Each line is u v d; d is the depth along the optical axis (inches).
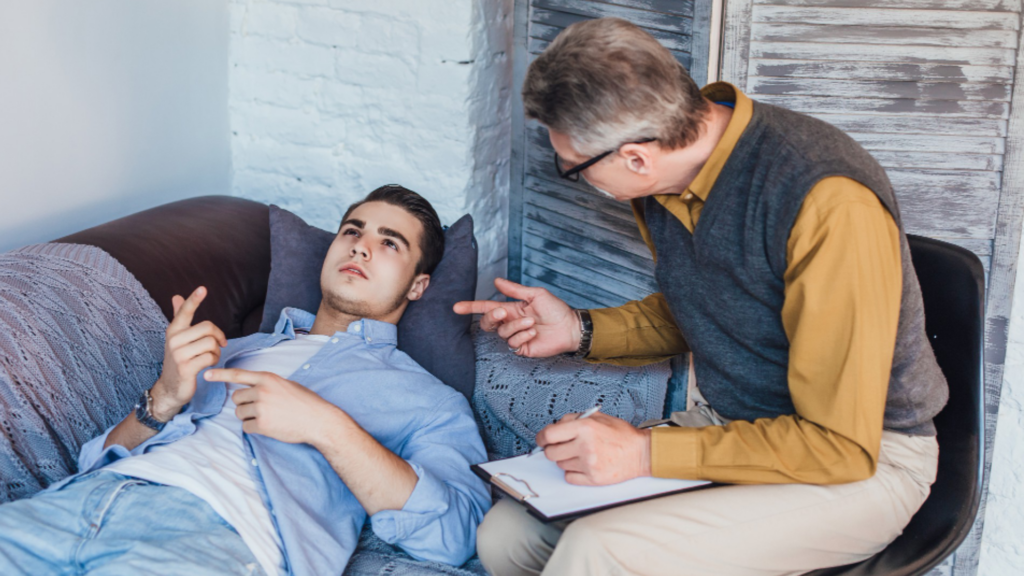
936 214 68.2
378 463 53.9
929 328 53.8
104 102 76.1
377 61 81.4
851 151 45.4
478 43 77.7
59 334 58.7
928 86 65.5
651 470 46.5
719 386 53.2
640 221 58.4
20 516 47.6
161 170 83.7
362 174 86.1
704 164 47.8
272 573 50.6
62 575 47.1
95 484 50.4
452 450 60.9
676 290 53.6
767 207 45.4
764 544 45.3
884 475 48.0
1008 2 62.9
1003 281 68.9
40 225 73.0
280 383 53.1
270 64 86.8
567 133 45.5
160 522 49.1
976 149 66.2
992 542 79.3
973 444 51.4
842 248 42.6
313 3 82.6
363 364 64.2
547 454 47.6
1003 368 71.1
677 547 44.2
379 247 66.2
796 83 67.0
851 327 42.8
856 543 47.8
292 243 72.8
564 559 43.8
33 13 68.5
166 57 81.3
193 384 54.0
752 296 48.8
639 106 43.6
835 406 43.5
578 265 83.0
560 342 60.7
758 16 66.0
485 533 51.4
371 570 56.3
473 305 61.7
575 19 75.8
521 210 86.4
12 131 68.9
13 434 53.7
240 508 51.8
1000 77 64.4
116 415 61.1
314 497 56.2
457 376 69.7
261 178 91.5
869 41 65.2
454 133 79.9
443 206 83.0
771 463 45.1
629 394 67.7
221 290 71.4
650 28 70.8
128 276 65.3
